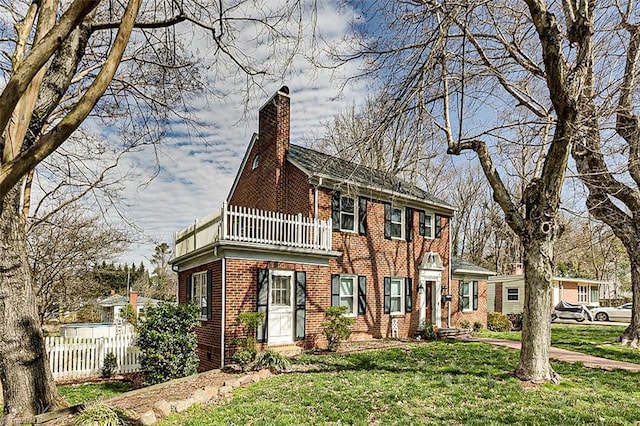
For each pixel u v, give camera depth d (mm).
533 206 9109
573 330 22391
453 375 9727
